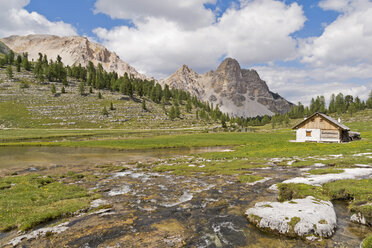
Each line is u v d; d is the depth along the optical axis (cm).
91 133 11288
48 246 1019
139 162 3762
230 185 1997
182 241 1030
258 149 4862
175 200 1641
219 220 1259
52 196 1788
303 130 6097
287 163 2902
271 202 1434
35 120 14250
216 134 10738
